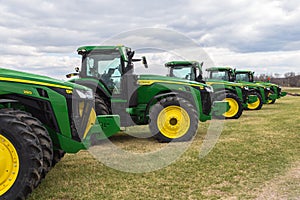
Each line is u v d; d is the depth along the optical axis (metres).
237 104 10.91
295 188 3.79
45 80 3.62
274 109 14.29
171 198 3.51
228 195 3.60
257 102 14.16
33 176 3.15
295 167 4.67
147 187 3.87
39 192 3.67
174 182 4.05
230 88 12.78
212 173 4.40
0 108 3.64
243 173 4.39
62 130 3.66
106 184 3.97
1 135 3.10
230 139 6.82
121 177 4.26
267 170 4.52
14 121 3.14
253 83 16.03
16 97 3.53
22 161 3.11
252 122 9.66
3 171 3.10
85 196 3.57
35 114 3.64
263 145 6.14
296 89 42.12
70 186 3.89
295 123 9.21
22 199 3.11
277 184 3.94
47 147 3.38
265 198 3.50
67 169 4.63
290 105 16.58
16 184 3.09
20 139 3.11
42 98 3.54
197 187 3.86
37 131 3.35
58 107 3.61
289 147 5.95
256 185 3.91
